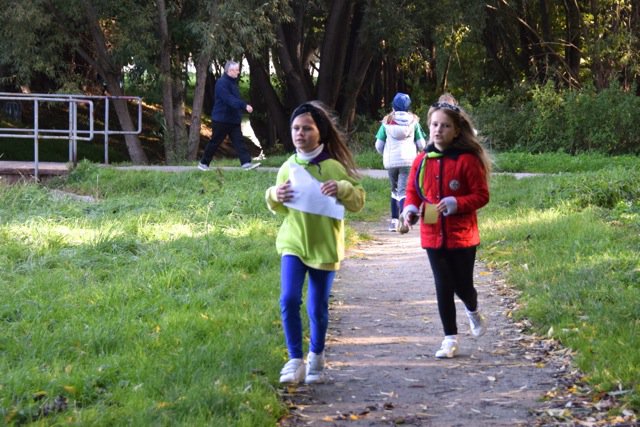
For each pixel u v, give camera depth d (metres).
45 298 8.23
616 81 27.33
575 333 7.00
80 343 6.77
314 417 5.53
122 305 7.95
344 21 31.12
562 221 12.01
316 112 5.85
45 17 23.89
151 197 15.53
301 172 5.85
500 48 38.09
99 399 5.60
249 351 6.51
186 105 41.12
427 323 7.91
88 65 31.28
